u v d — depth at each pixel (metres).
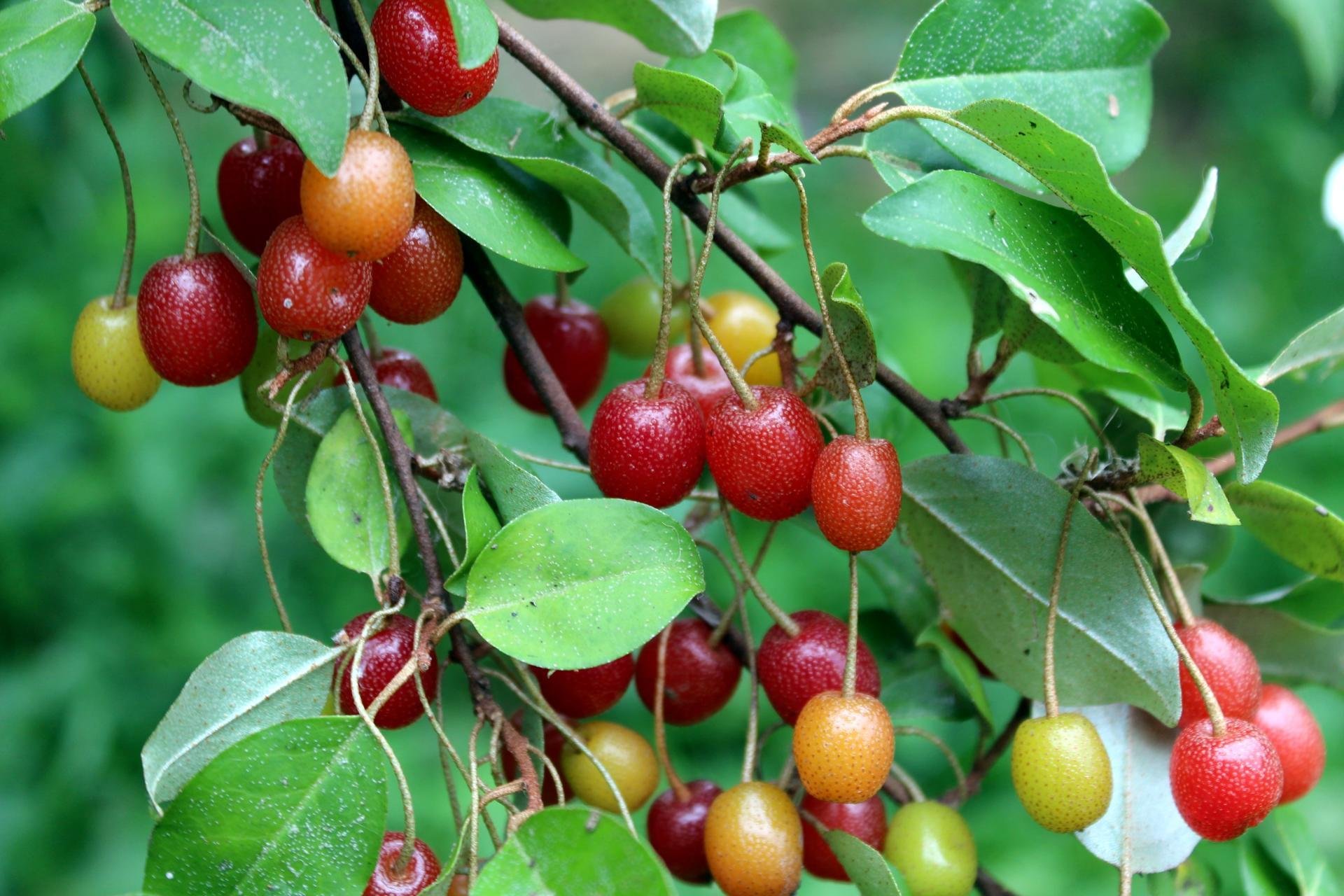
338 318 0.32
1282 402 1.08
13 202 0.79
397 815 0.79
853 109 0.35
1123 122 0.36
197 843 0.31
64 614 0.88
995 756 0.38
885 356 0.41
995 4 0.35
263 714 0.33
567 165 0.34
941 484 0.35
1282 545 0.37
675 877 0.36
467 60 0.31
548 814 0.31
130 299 0.35
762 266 0.35
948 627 0.39
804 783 0.33
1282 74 1.49
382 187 0.31
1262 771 0.33
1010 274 0.33
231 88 0.31
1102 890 0.76
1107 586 0.35
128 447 0.88
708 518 0.40
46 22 0.32
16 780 0.83
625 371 0.97
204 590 0.90
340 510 0.34
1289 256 1.32
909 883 0.36
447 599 0.33
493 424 0.93
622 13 0.35
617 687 0.35
